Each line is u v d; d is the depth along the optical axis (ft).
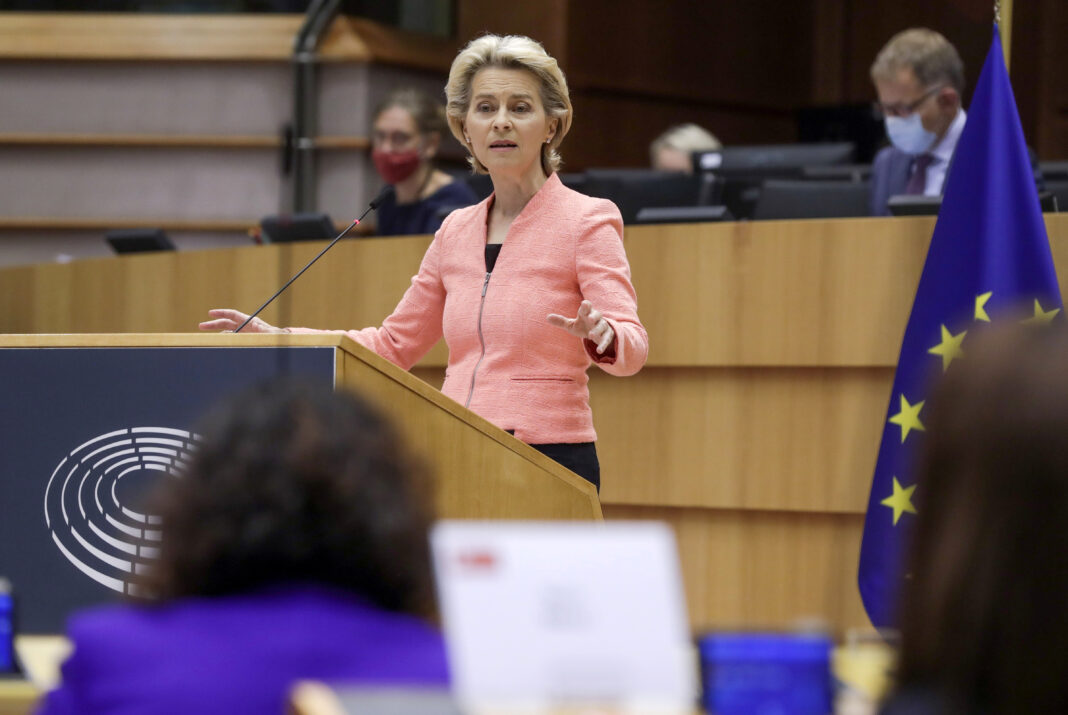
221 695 9.04
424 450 18.97
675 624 9.42
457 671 9.16
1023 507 7.57
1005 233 25.00
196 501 9.54
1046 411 7.58
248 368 18.26
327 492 9.50
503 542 9.43
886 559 24.58
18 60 61.67
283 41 60.18
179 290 36.60
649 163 71.10
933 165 35.70
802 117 74.84
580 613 9.36
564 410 21.61
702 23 73.36
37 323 39.93
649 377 29.22
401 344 23.53
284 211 59.57
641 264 29.14
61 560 18.44
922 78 35.01
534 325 21.61
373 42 59.57
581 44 67.46
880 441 26.53
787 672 10.52
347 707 8.25
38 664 14.87
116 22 61.16
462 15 64.23
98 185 61.57
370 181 59.26
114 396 18.56
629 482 29.32
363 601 9.60
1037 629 7.56
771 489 28.14
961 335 24.84
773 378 28.17
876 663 14.07
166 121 61.11
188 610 9.43
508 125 22.12
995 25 25.94
